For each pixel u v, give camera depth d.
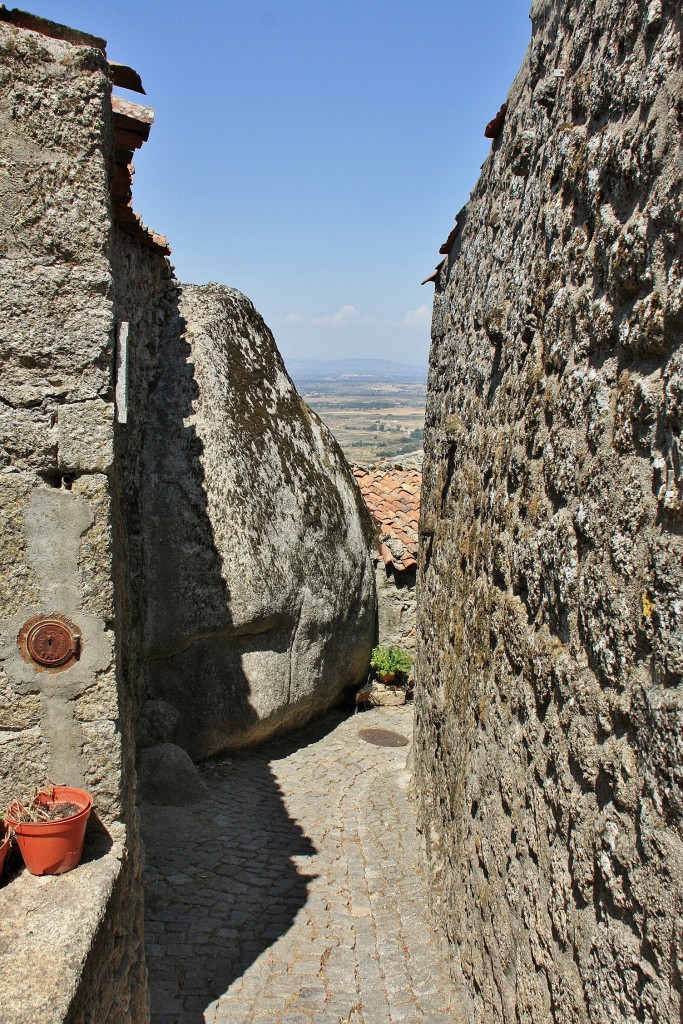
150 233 6.44
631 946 1.94
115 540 2.89
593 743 2.28
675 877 1.72
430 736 5.62
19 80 2.59
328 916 4.93
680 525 1.84
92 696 2.81
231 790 6.88
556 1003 2.46
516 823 3.04
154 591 6.73
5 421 2.68
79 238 2.67
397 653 9.60
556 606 2.71
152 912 4.89
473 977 3.59
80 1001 2.24
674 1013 1.70
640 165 2.23
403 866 5.57
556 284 3.01
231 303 8.34
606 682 2.21
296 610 7.99
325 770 7.50
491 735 3.56
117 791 2.85
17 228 2.63
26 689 2.79
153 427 7.00
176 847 5.75
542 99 3.31
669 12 2.14
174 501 6.92
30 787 2.82
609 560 2.24
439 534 5.68
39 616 2.77
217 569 7.13
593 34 2.81
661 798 1.82
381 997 4.07
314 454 9.18
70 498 2.74
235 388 7.98
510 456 3.56
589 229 2.69
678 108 2.01
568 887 2.41
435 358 6.41
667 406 1.95
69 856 2.66
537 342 3.25
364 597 9.40
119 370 3.04
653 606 1.92
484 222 4.67
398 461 12.27
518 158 3.71
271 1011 3.93
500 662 3.49
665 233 2.04
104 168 2.69
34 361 2.68
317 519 8.60
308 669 8.23
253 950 4.52
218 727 7.27
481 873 3.56
